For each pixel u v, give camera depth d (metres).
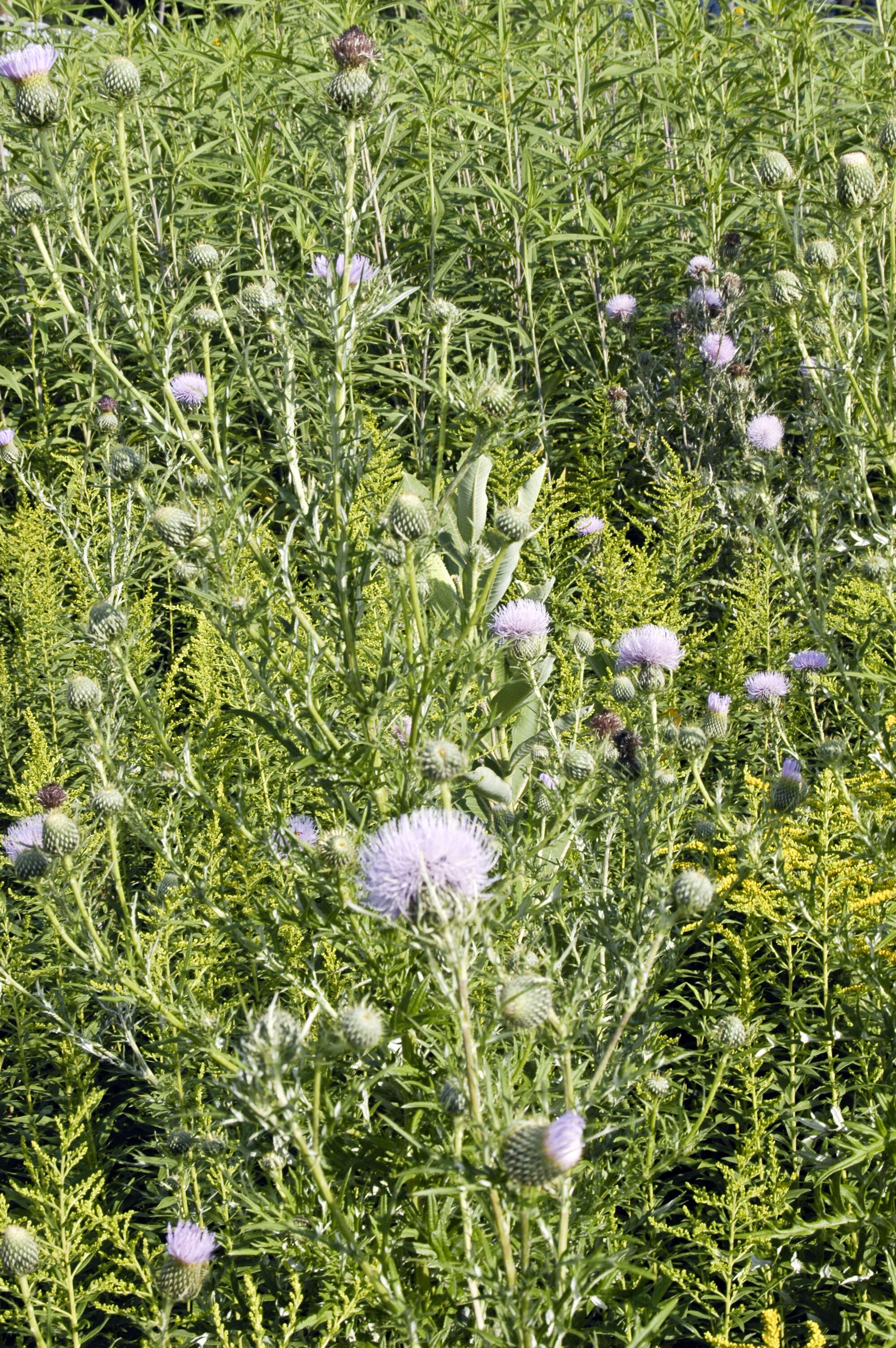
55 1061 3.84
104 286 3.25
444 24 6.86
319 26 7.54
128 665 3.35
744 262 6.96
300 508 3.04
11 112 3.32
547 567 5.40
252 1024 2.11
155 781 3.50
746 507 3.81
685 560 5.48
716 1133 3.36
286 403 3.19
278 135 6.94
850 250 3.30
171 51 6.94
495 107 6.83
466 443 5.91
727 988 3.88
